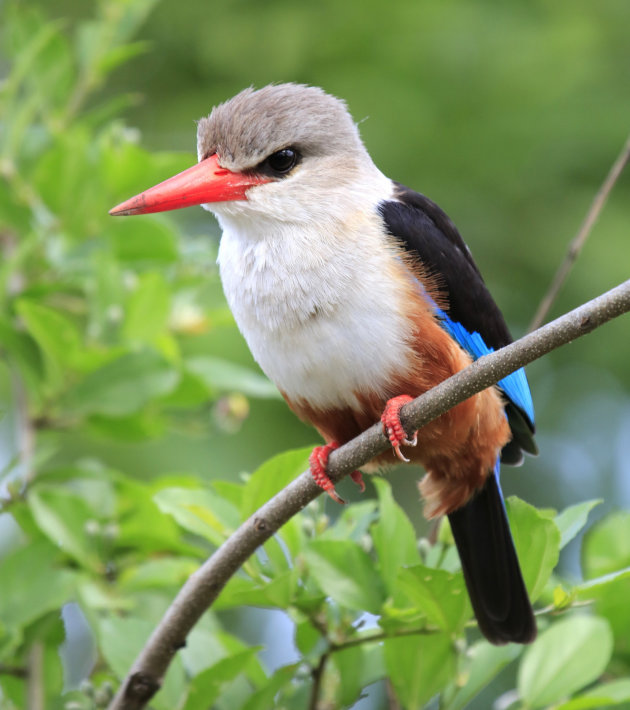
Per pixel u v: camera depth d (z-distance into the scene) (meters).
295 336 7.43
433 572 6.29
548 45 14.18
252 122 7.62
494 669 7.02
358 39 14.40
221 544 6.86
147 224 9.08
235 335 12.29
